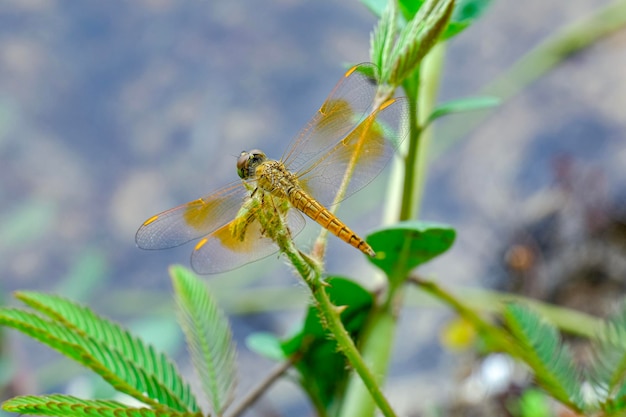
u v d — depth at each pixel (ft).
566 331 2.15
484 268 2.56
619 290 2.29
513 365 2.19
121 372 1.62
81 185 3.01
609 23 2.88
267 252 1.69
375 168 1.72
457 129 2.87
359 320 1.78
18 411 1.57
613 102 2.83
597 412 1.67
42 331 1.61
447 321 2.54
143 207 2.94
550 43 2.91
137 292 2.74
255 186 1.71
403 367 2.47
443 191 2.80
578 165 2.61
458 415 2.21
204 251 1.70
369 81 1.69
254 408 2.28
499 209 2.64
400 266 1.75
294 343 1.78
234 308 2.62
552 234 2.46
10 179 3.02
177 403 1.62
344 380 1.79
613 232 2.37
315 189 1.73
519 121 2.88
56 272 2.80
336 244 2.77
